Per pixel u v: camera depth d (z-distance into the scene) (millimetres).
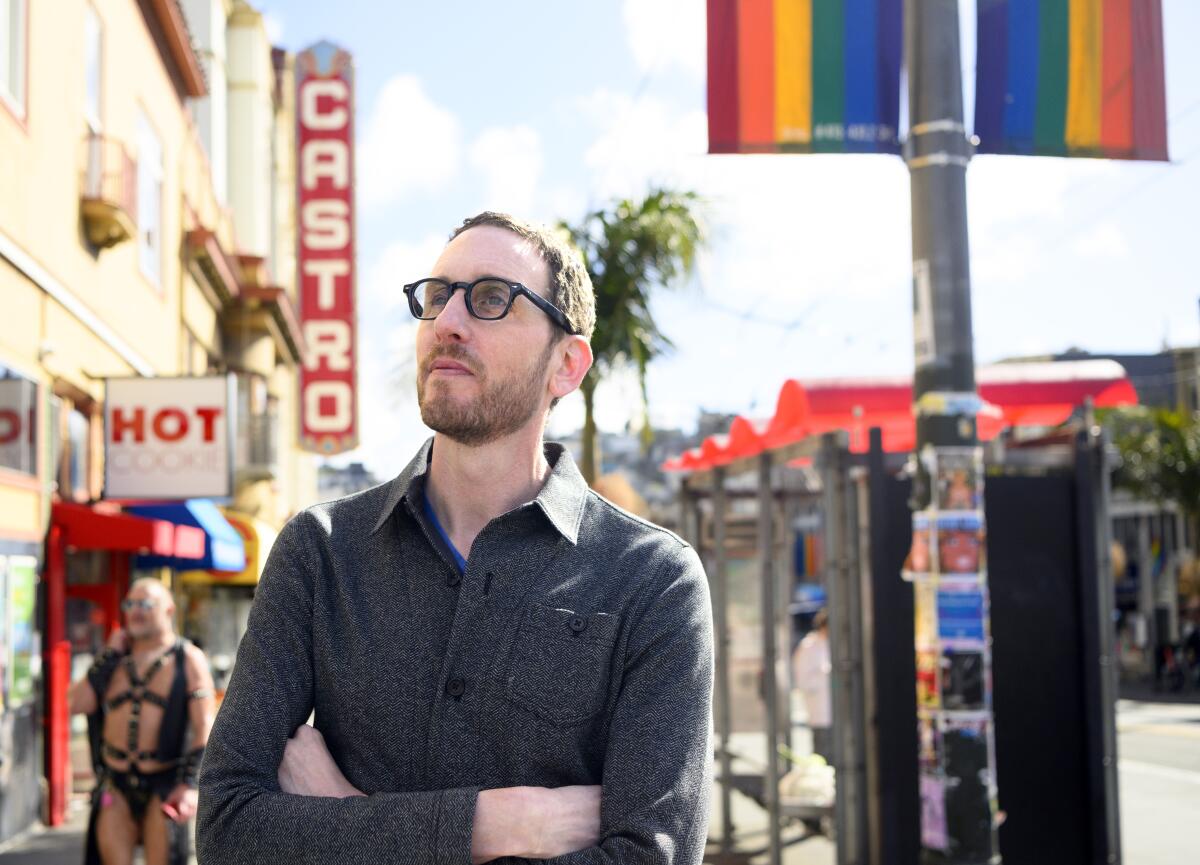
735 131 4961
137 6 13906
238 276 20234
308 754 1773
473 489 1902
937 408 4738
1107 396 6816
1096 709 5855
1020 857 5797
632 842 1680
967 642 4695
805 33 5016
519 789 1698
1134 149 5094
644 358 11648
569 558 1838
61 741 10352
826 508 6676
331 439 24094
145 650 5973
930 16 4812
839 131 4992
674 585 1841
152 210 14852
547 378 1925
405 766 1760
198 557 12398
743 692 9883
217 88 22531
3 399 9102
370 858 1644
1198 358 42312
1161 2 5156
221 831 1703
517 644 1773
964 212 4801
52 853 8844
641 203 11805
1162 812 10695
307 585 1853
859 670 6508
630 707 1771
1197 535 33625
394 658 1781
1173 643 33125
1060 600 5957
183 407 11539
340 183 24219
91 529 10523
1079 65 5086
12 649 9266
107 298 12328
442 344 1867
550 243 1966
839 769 6512
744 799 11031
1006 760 5848
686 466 9922
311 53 24234
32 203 9719
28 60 9617
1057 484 6016
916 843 6039
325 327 24141
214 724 1803
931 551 4738
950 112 4789
